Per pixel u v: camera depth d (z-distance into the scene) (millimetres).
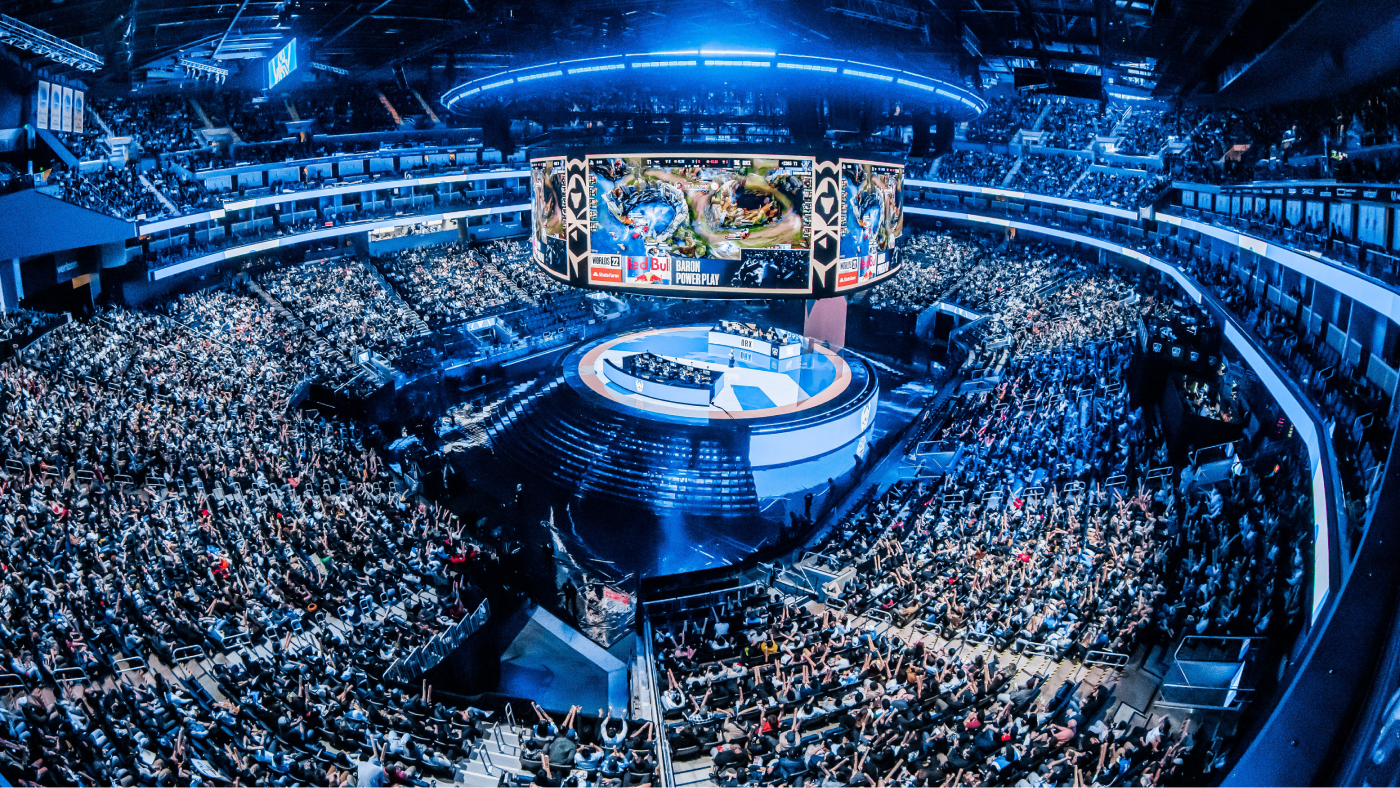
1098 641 18438
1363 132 35344
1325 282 26109
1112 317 48406
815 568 25531
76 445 28516
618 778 15422
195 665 18391
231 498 26797
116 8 33500
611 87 31219
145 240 48188
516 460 41406
